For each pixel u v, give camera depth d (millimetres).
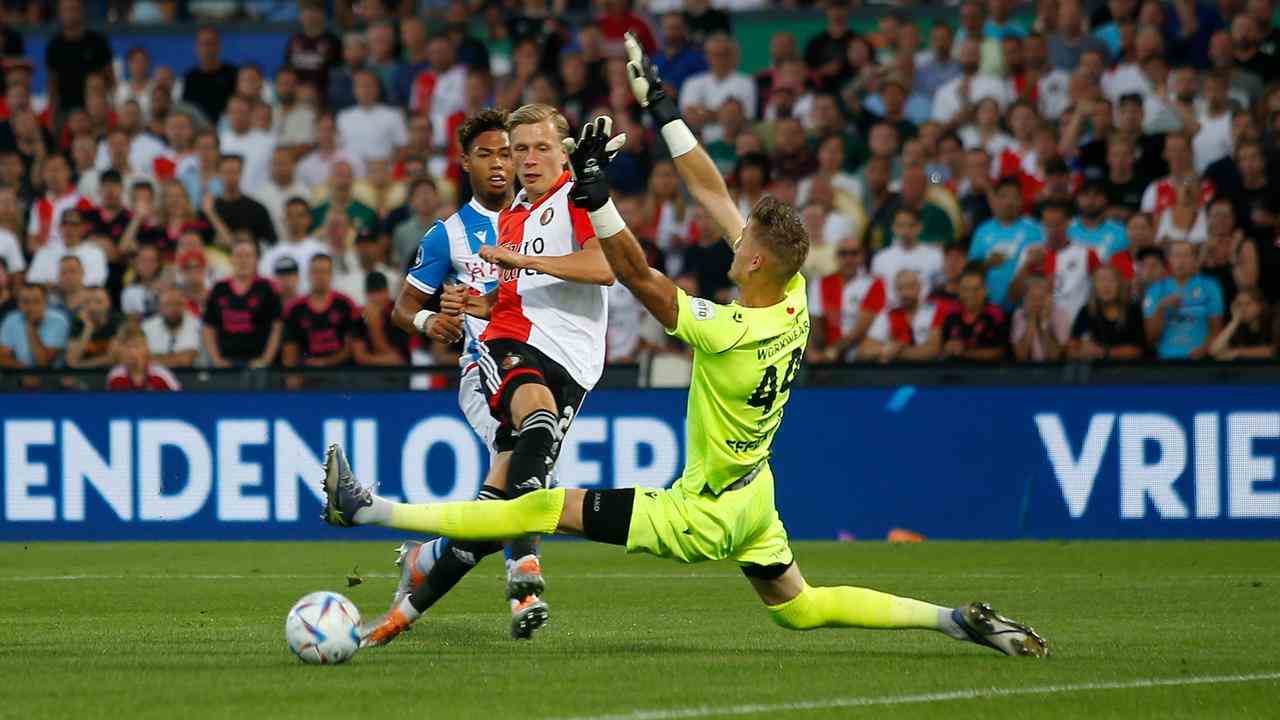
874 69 47906
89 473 38938
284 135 49812
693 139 18609
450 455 38156
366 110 49250
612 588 27969
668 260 44000
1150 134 43250
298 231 44375
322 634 17031
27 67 50656
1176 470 36906
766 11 51844
